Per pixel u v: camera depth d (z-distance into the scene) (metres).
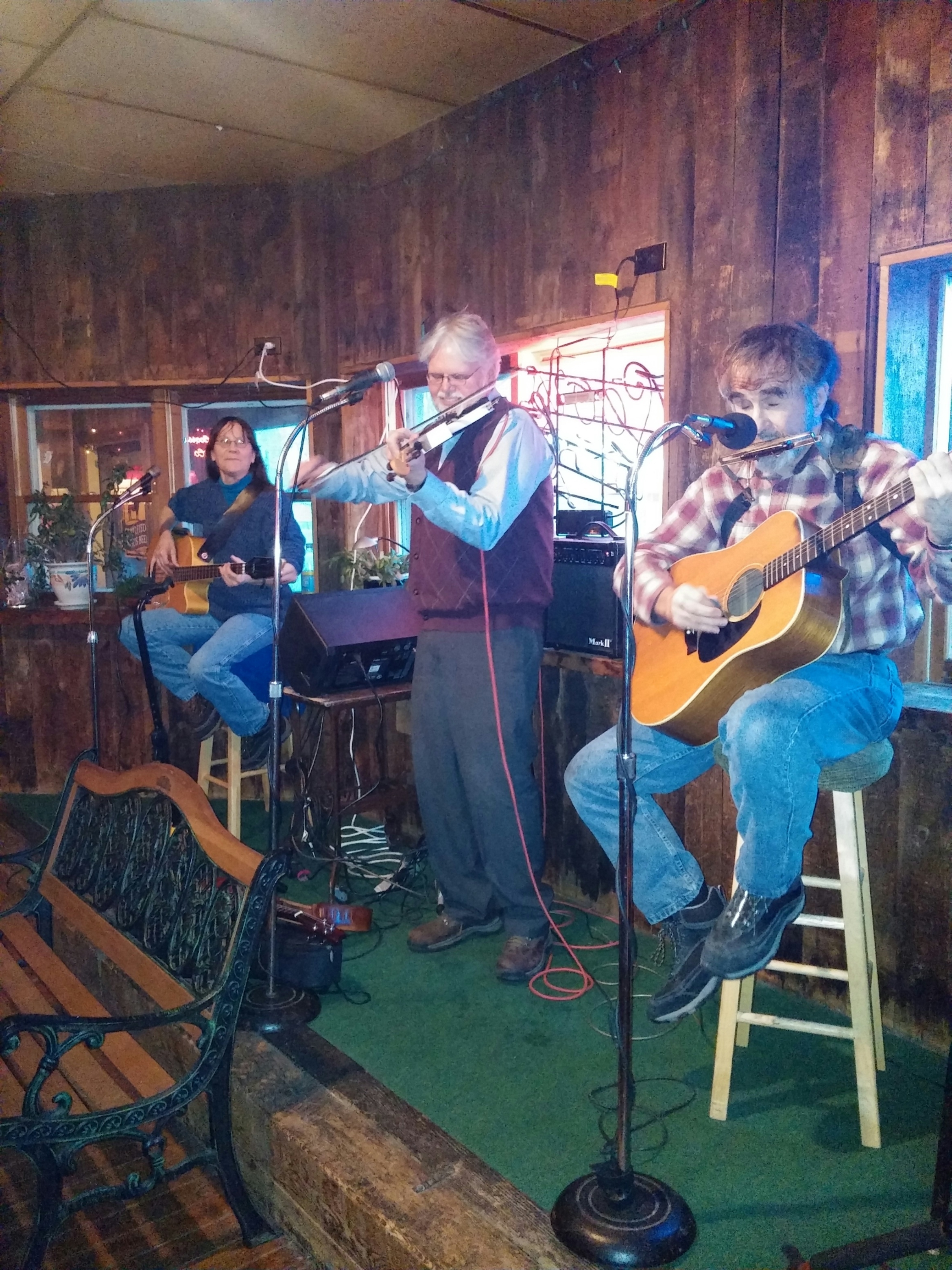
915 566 1.61
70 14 2.75
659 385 3.45
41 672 4.39
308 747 3.89
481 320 2.38
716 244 2.56
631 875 1.44
